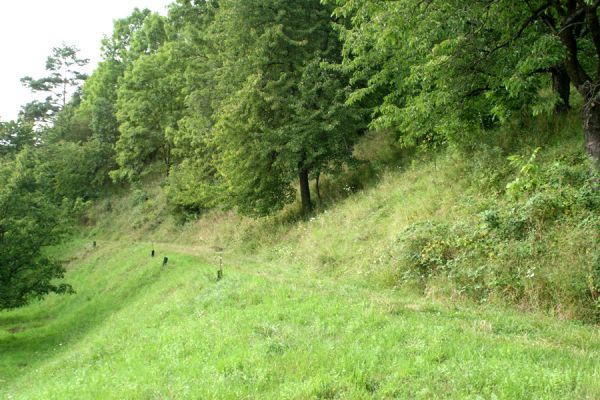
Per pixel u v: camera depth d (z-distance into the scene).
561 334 7.11
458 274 10.54
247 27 21.42
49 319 26.86
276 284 12.46
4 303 23.70
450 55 11.51
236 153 21.25
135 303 20.45
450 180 15.02
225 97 24.02
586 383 4.84
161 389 6.70
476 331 7.23
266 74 21.36
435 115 13.66
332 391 5.56
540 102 11.97
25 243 24.59
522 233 10.34
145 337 11.14
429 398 5.02
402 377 5.61
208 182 28.86
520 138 14.15
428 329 7.30
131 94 40.66
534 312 8.67
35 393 9.22
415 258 11.96
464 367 5.57
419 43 11.70
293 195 22.78
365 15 12.55
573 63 10.74
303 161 20.95
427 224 12.91
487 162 14.02
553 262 9.09
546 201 10.35
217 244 26.78
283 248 19.31
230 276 14.83
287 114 20.88
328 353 6.70
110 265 31.33
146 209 39.09
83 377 9.04
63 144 49.34
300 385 5.71
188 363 7.66
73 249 40.19
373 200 17.61
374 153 21.75
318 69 20.27
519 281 9.30
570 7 10.63
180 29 38.53
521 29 11.18
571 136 12.79
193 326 10.20
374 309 8.88
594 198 9.80
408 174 17.77
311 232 18.88
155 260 26.20
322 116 19.80
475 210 12.30
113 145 48.47
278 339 7.71
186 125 30.56
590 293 8.33
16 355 19.34
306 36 21.75
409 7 11.12
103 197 47.84
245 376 6.36
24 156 28.48
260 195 22.25
